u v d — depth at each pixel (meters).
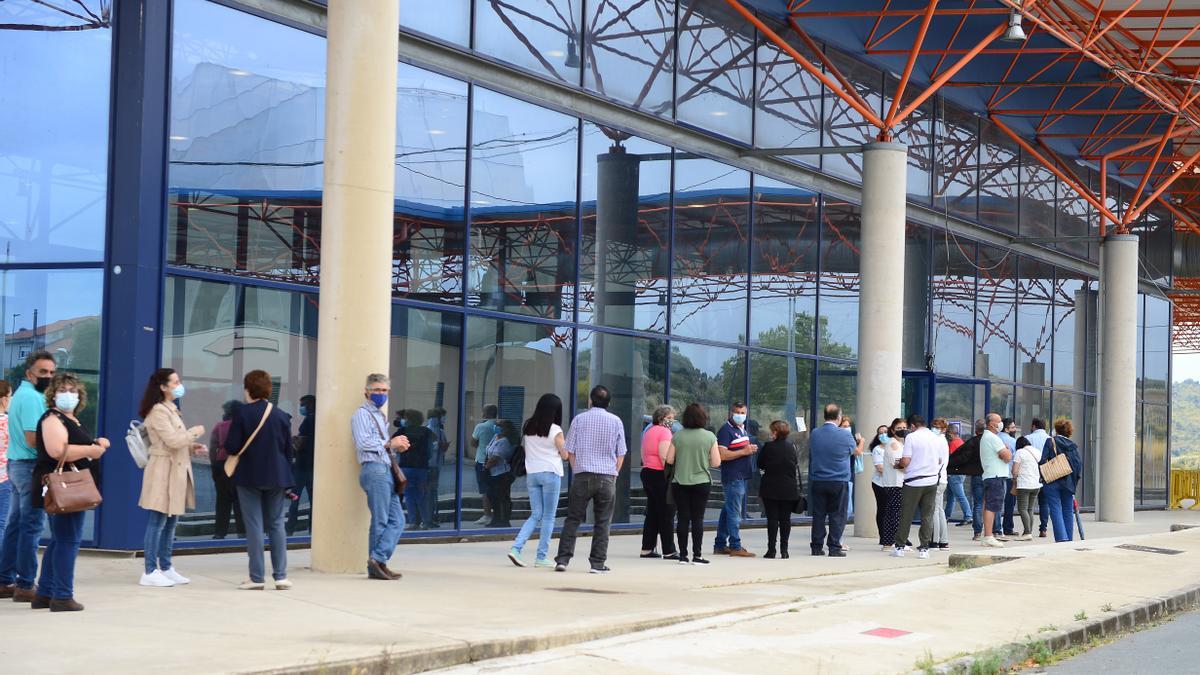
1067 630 11.36
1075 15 28.17
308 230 17.23
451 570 14.49
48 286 15.48
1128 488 37.66
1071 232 39.53
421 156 18.89
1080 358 40.47
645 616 10.97
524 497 20.59
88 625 9.45
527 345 20.70
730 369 25.36
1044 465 22.67
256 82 16.62
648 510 17.92
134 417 15.01
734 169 25.48
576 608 11.40
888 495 21.23
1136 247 37.50
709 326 24.81
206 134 16.02
